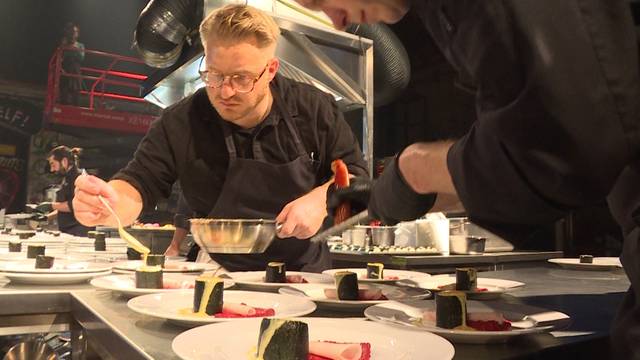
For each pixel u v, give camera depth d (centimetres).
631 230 69
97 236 204
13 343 134
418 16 69
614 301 107
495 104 54
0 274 116
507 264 270
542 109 49
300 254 168
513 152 51
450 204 70
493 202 56
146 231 250
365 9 81
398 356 64
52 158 496
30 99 1079
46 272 113
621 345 65
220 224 104
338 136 173
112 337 77
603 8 50
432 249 262
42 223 387
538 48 49
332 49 278
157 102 367
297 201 136
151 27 244
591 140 49
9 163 1024
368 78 287
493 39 52
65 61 842
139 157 165
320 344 64
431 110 649
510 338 72
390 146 717
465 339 71
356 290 99
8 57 1084
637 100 50
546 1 50
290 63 257
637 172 57
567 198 52
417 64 645
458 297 75
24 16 1111
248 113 156
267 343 61
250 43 145
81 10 1160
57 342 147
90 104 854
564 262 189
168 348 66
